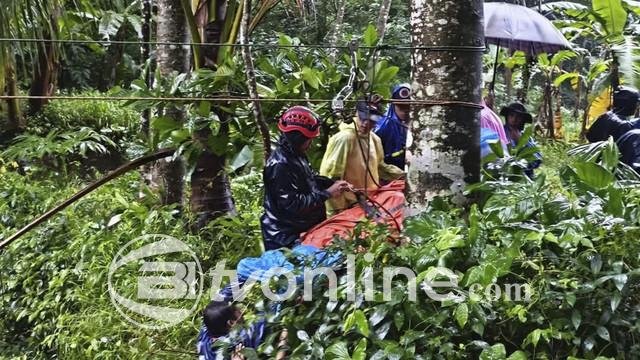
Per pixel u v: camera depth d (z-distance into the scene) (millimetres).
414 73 3699
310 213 3887
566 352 2969
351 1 12898
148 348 4020
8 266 5316
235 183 6520
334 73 4949
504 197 3355
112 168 10359
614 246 2998
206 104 4875
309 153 4879
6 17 7418
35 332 4750
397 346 2896
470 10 3578
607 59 9797
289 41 5418
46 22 7961
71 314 4578
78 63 13641
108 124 10758
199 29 5484
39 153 8750
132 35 13844
